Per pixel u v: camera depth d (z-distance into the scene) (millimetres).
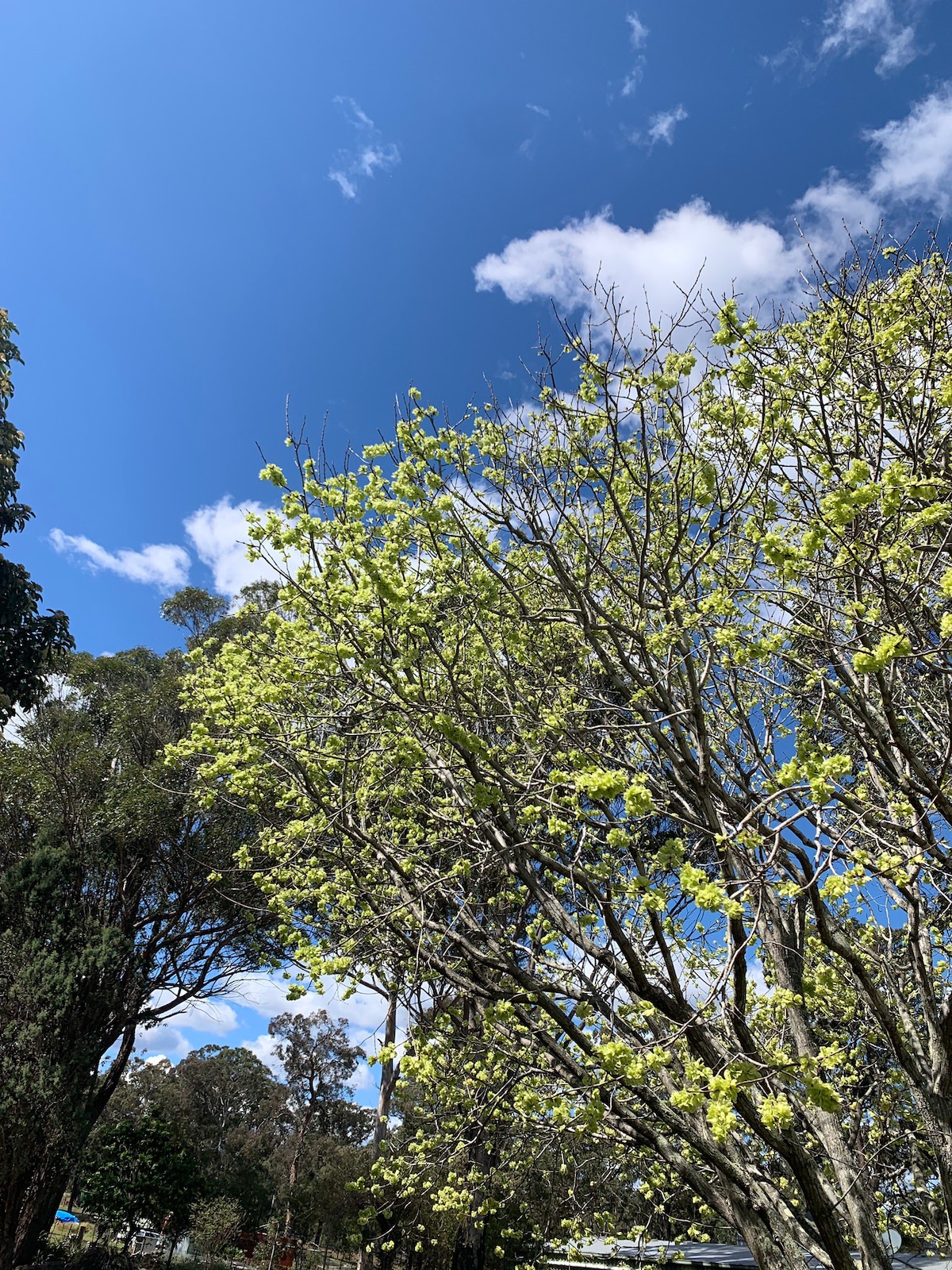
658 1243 10156
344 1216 22625
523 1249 15016
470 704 5809
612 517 6586
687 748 5277
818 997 7180
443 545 5586
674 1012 5176
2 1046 13289
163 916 16641
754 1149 7570
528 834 5527
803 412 5637
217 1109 40438
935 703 6105
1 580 14516
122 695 18562
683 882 3561
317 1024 35531
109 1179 17453
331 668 5262
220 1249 21625
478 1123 7352
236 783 6109
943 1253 7000
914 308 5973
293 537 4875
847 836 5227
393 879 6535
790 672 6512
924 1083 5289
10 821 17031
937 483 4094
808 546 4219
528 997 5613
